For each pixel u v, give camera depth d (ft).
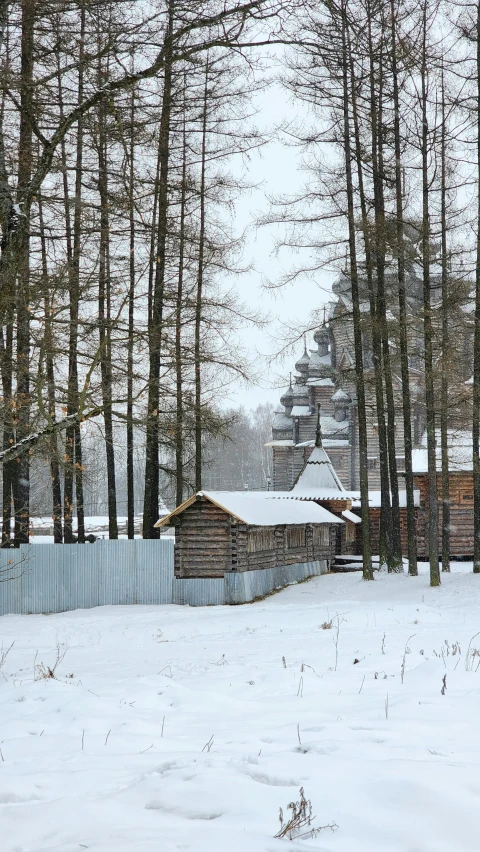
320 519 116.67
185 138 98.99
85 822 14.80
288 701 28.27
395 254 90.48
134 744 21.99
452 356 88.38
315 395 237.04
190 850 12.80
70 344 62.80
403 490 140.15
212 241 94.63
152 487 102.53
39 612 88.38
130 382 67.10
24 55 52.60
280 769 17.26
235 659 42.88
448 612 69.97
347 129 93.56
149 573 93.40
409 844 13.39
